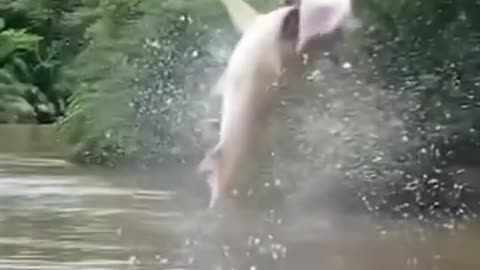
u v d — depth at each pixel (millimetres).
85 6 21578
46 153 15852
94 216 9297
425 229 8859
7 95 25219
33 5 26422
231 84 5871
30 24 26281
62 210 9680
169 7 15062
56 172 13234
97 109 15000
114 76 15250
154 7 15344
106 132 14711
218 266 7008
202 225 8641
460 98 10211
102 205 10062
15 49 25484
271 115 5801
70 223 8867
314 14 5492
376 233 8562
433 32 10359
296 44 5703
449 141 10125
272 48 5793
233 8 5973
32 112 25156
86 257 7262
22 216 9266
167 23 15102
